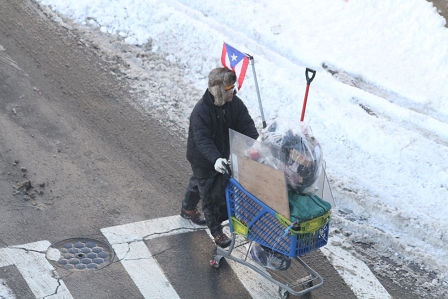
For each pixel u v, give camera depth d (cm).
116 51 2353
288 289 1395
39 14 2466
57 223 1590
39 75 2159
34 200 1648
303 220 1288
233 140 1358
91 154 1861
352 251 1634
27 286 1393
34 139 1870
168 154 1922
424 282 1570
